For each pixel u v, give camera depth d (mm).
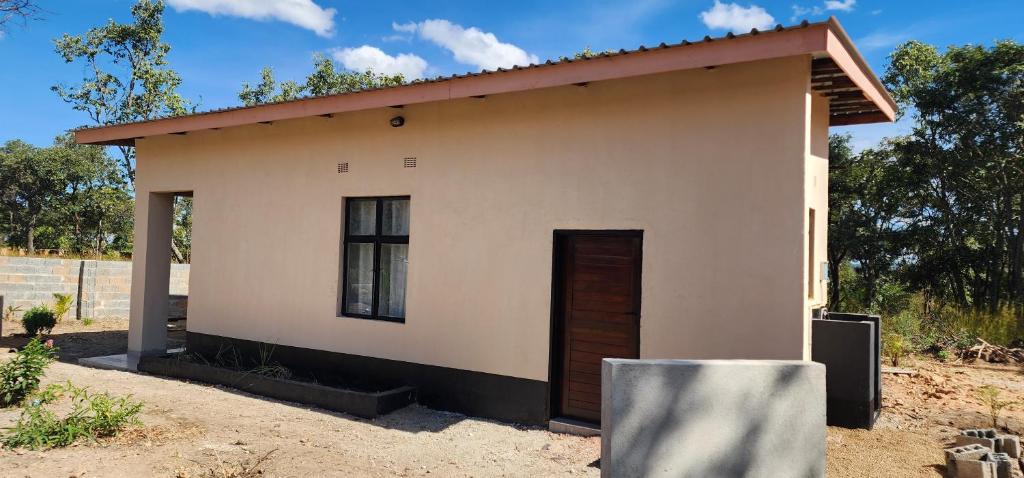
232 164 7945
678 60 4676
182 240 26344
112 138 8430
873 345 5602
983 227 14312
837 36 4402
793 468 3520
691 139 5051
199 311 8148
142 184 8812
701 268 4965
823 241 6422
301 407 6191
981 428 5551
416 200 6480
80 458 4266
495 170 6012
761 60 4602
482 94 5613
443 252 6285
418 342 6383
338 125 7074
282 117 6883
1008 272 13898
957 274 14570
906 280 15219
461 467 4523
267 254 7570
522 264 5824
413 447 4984
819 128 5988
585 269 5629
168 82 22938
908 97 14797
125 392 6555
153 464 4223
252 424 5434
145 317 8609
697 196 5008
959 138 13984
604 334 5508
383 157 6727
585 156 5535
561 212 5641
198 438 4906
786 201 4637
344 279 7082
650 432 3330
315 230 7195
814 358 5547
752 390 3475
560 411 5711
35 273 13031
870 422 5352
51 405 5805
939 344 10852
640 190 5262
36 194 34625
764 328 4684
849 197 15531
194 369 7340
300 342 7223
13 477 3846
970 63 13562
